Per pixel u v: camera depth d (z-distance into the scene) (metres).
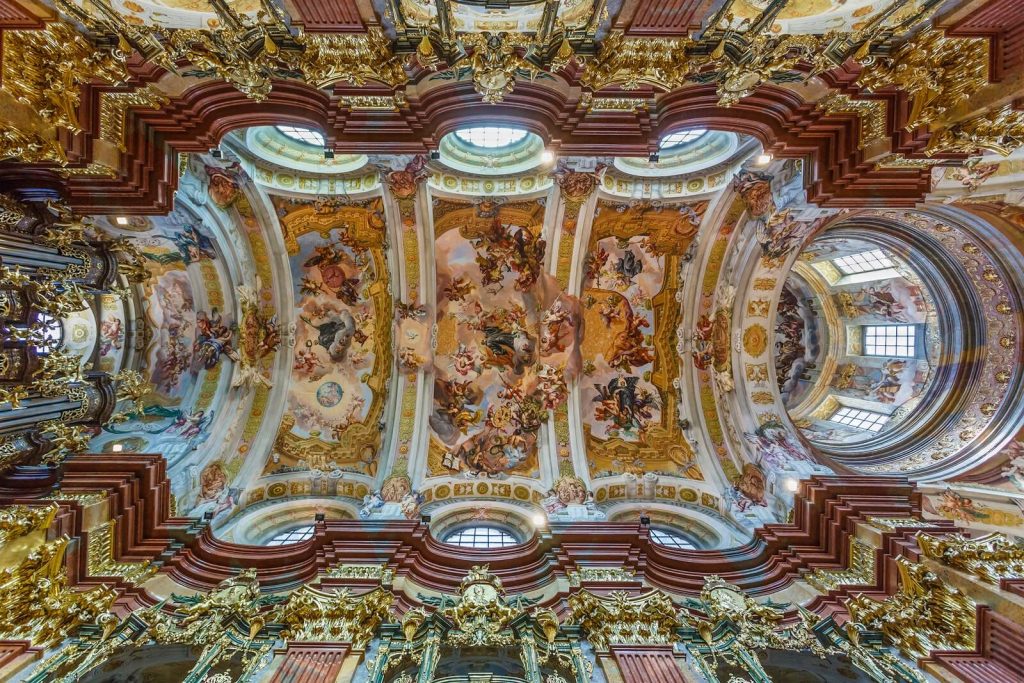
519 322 14.34
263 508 12.16
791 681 7.02
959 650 6.93
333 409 13.85
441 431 13.54
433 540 10.30
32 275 9.32
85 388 10.80
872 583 8.66
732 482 12.39
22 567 7.49
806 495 10.59
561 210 12.84
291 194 12.58
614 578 9.01
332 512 12.43
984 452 13.55
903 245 15.27
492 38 6.85
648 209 12.98
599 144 8.68
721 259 13.15
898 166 8.67
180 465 11.22
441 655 7.19
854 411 17.78
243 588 8.63
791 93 8.45
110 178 8.70
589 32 6.73
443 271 14.10
